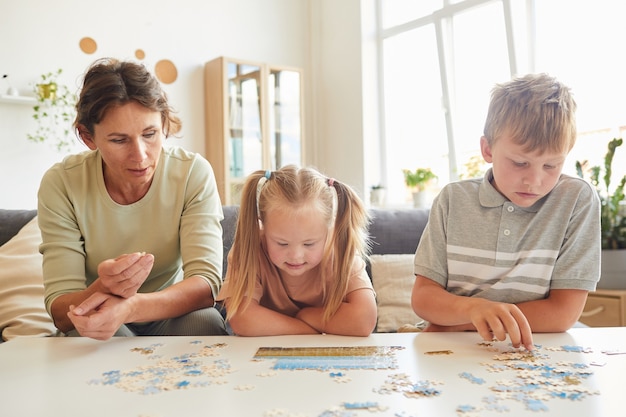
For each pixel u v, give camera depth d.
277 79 4.53
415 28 4.39
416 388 0.77
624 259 2.58
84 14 3.81
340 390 0.77
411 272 2.26
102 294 1.10
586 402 0.71
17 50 3.56
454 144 4.16
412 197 4.42
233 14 4.52
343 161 4.84
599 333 1.11
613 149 2.75
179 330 1.29
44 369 0.91
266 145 4.40
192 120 4.30
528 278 1.30
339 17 4.80
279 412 0.69
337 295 1.23
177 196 1.49
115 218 1.44
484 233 1.34
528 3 3.57
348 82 4.75
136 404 0.73
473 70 4.00
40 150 3.63
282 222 1.17
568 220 1.28
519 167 1.19
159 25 4.14
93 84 1.25
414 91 4.48
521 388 0.77
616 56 3.12
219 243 1.50
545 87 1.19
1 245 2.12
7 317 1.75
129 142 1.27
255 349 1.02
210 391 0.78
